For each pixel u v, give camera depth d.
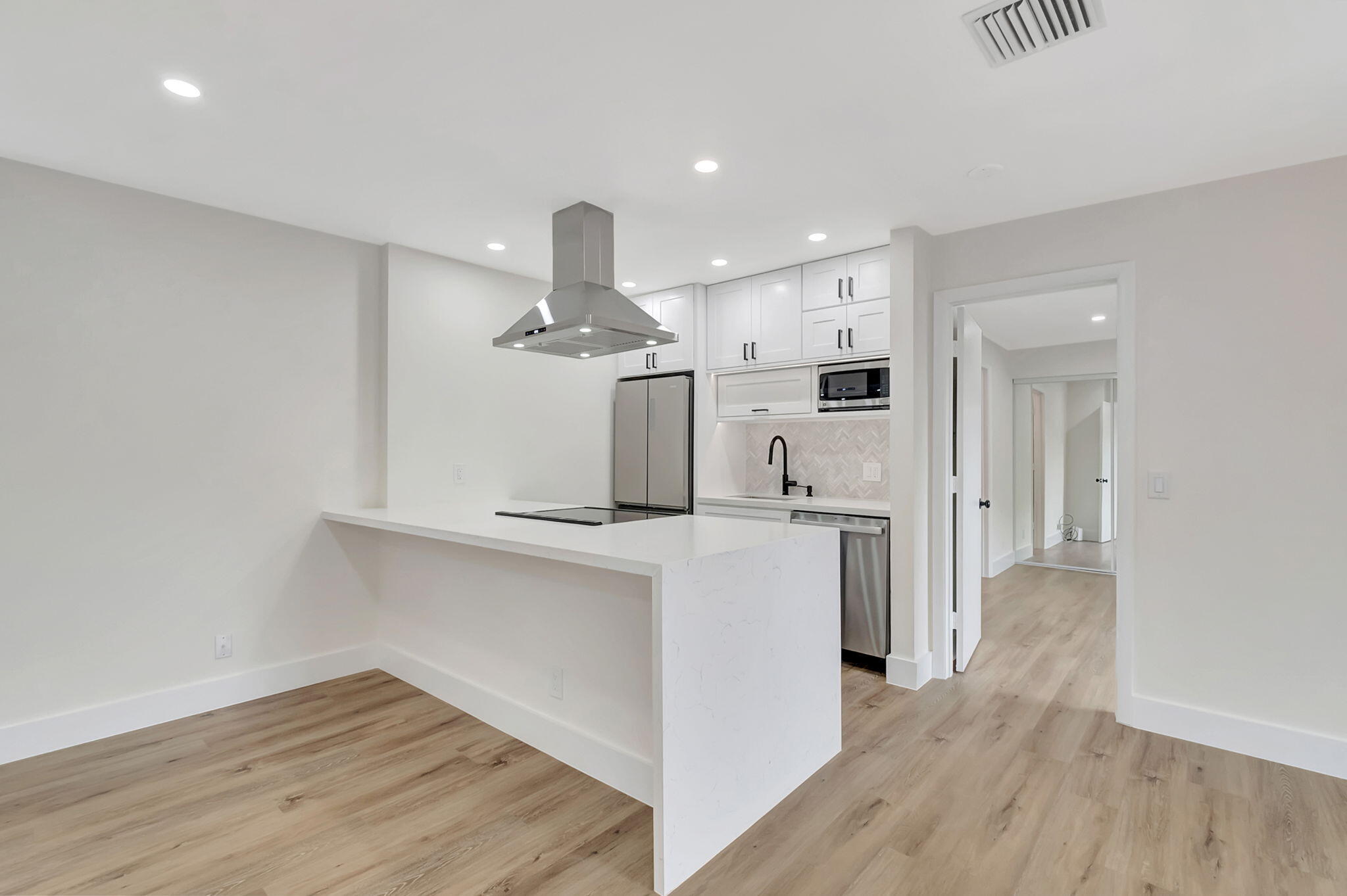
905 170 2.64
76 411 2.69
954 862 1.93
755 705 2.16
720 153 2.49
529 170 2.65
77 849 1.98
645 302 4.82
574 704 2.50
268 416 3.22
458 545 3.04
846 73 1.96
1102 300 4.63
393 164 2.58
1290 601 2.53
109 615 2.77
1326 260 2.48
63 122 2.24
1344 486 2.44
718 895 1.79
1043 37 1.78
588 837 2.04
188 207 2.97
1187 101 2.11
